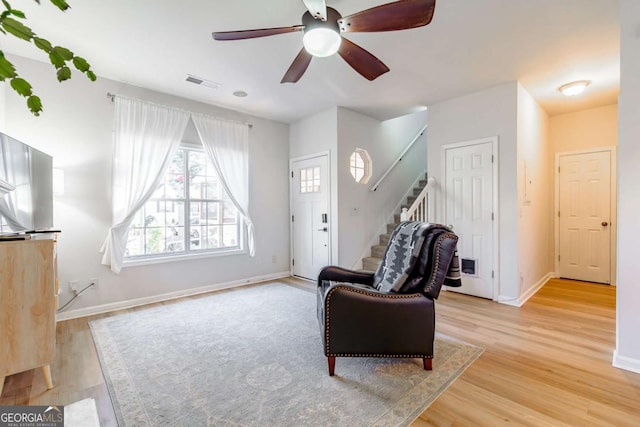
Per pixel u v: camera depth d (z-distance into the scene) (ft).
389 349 6.70
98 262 10.85
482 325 9.48
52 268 6.07
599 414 5.44
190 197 13.44
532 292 12.84
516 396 5.97
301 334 8.93
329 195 14.52
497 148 11.79
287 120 16.17
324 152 14.70
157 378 6.68
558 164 15.44
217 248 14.25
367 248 15.47
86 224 10.62
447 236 7.00
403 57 9.61
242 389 6.27
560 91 12.30
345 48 6.95
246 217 14.53
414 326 6.71
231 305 11.57
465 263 12.70
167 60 9.73
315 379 6.60
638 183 6.68
